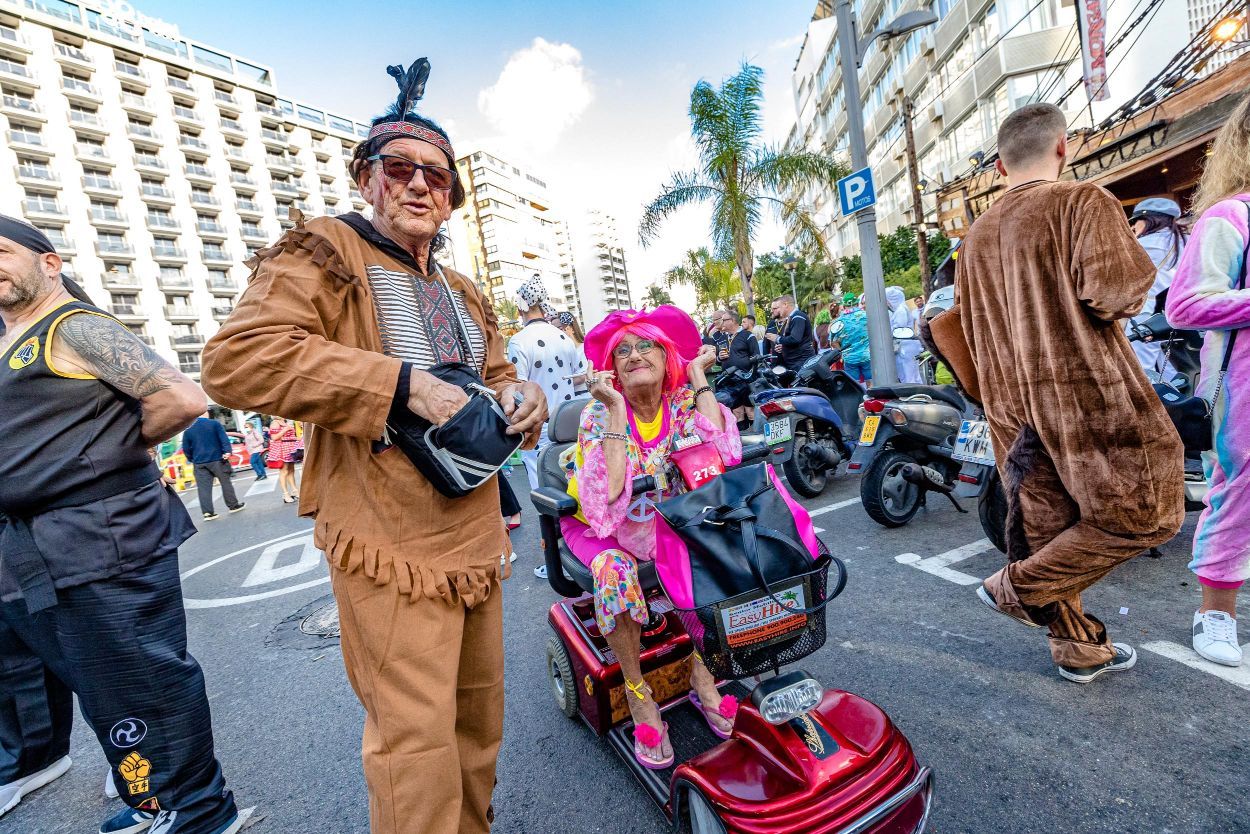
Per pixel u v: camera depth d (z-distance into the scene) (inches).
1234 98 361.7
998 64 800.3
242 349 46.1
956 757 81.8
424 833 52.7
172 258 2030.0
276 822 88.7
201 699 82.4
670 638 92.4
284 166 2401.6
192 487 704.4
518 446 55.6
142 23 2092.8
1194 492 129.7
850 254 1499.8
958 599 125.6
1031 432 84.3
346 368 46.9
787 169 541.0
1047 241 78.6
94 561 73.6
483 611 63.4
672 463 86.4
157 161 2027.6
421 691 54.2
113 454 74.8
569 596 102.2
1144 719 83.0
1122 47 592.4
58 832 92.6
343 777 97.9
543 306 204.2
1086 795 72.6
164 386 74.9
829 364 251.6
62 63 1851.6
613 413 83.0
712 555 62.3
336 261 52.3
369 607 54.3
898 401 172.7
